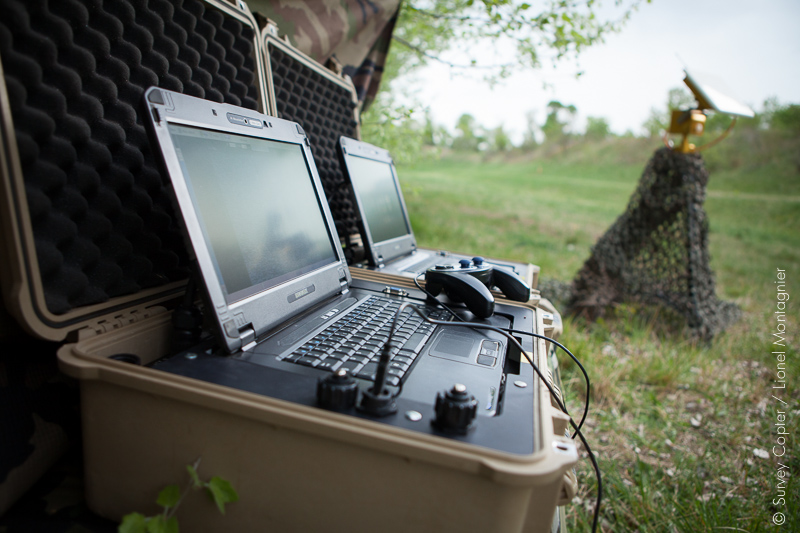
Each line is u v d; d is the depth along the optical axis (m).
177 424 0.65
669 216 3.62
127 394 0.67
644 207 3.69
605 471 1.91
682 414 2.51
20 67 0.70
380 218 1.74
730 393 2.74
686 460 2.01
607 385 2.62
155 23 0.97
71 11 0.79
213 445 0.64
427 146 4.74
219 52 1.19
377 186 1.81
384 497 0.59
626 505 1.74
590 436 2.22
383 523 0.59
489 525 0.55
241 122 0.98
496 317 1.15
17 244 0.67
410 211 10.57
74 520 0.71
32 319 0.70
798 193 12.25
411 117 3.32
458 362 0.83
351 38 2.21
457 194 13.51
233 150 0.94
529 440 0.59
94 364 0.66
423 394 0.69
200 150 0.84
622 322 3.55
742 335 3.75
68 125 0.78
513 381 0.77
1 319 0.78
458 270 1.22
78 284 0.79
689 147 3.48
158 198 1.01
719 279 6.62
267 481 0.63
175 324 0.85
